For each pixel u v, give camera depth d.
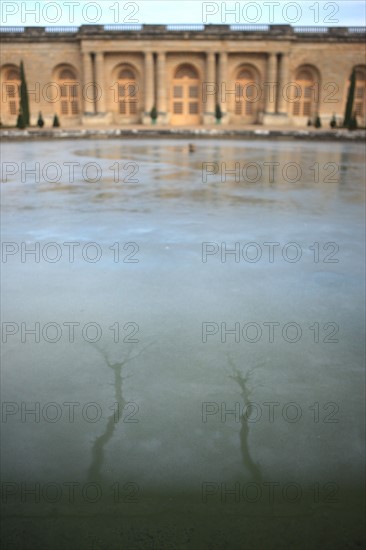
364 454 2.34
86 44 44.66
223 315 3.79
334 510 1.99
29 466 2.24
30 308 3.91
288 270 4.84
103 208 8.00
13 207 8.08
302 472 2.21
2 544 1.80
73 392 2.81
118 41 44.56
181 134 35.94
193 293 4.22
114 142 29.94
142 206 8.22
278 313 3.83
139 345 3.33
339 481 2.16
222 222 6.98
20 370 3.03
